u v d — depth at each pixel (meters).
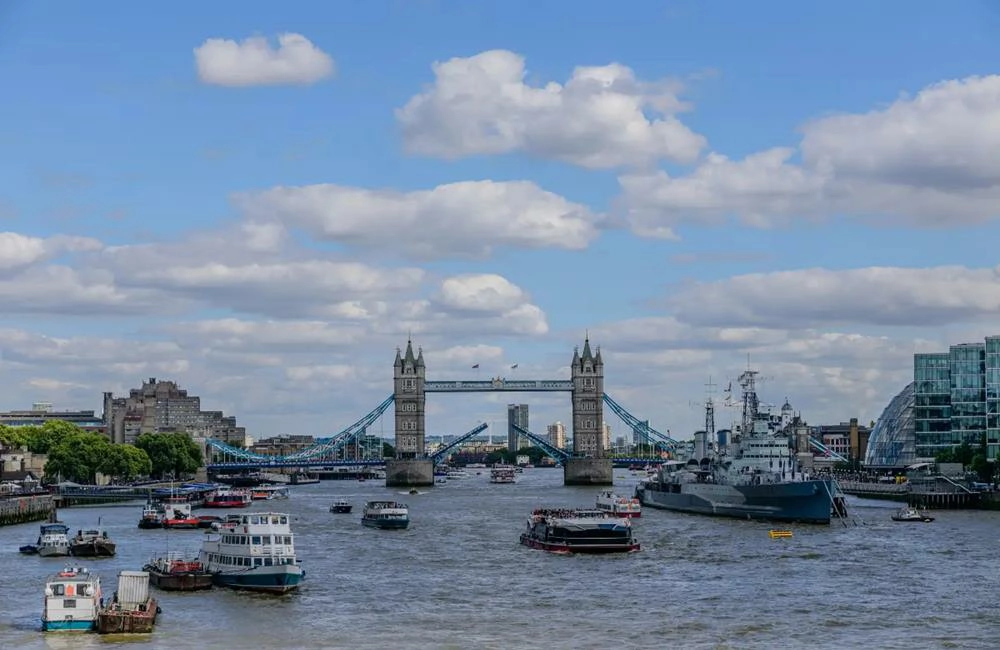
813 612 150.00
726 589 168.12
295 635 138.12
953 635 136.38
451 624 144.00
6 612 152.50
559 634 137.88
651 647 131.12
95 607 142.12
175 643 134.12
